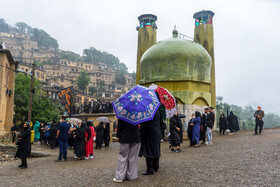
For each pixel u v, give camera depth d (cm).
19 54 12638
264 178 486
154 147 569
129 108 525
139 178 545
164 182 502
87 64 12144
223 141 1280
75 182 560
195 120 1126
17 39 13950
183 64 1752
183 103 1694
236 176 515
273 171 531
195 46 1845
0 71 1944
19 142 866
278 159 642
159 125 589
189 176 538
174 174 563
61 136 991
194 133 1123
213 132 1959
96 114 2595
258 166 588
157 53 1820
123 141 530
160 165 687
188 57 1756
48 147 1612
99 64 12850
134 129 542
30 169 831
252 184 455
